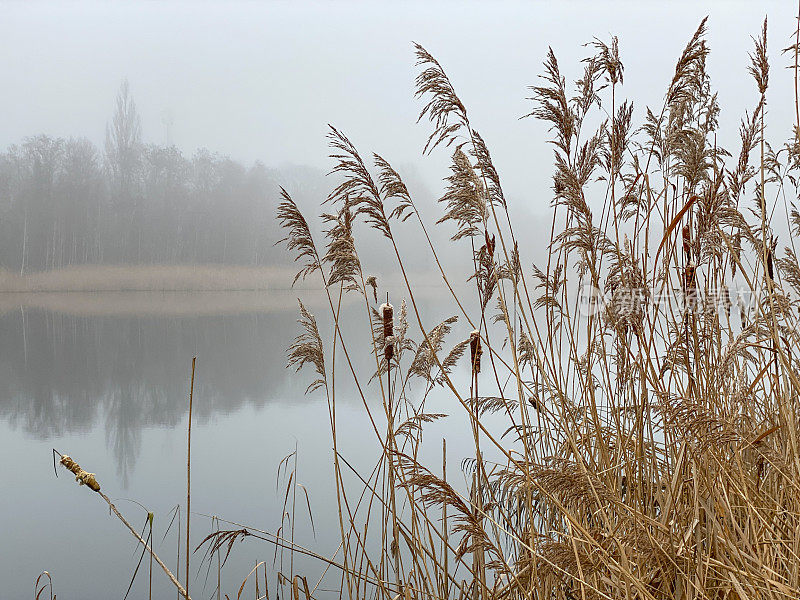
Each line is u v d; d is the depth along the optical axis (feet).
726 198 11.27
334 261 11.32
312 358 11.89
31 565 16.81
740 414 10.42
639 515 8.73
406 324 13.24
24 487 24.38
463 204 10.80
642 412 10.75
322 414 35.06
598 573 8.86
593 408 11.42
